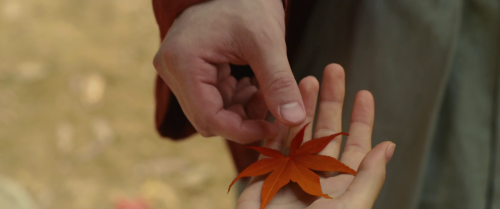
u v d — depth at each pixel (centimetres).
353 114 56
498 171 57
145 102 128
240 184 68
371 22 58
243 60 54
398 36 57
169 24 57
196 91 54
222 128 55
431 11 56
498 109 57
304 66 63
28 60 135
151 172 109
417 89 58
